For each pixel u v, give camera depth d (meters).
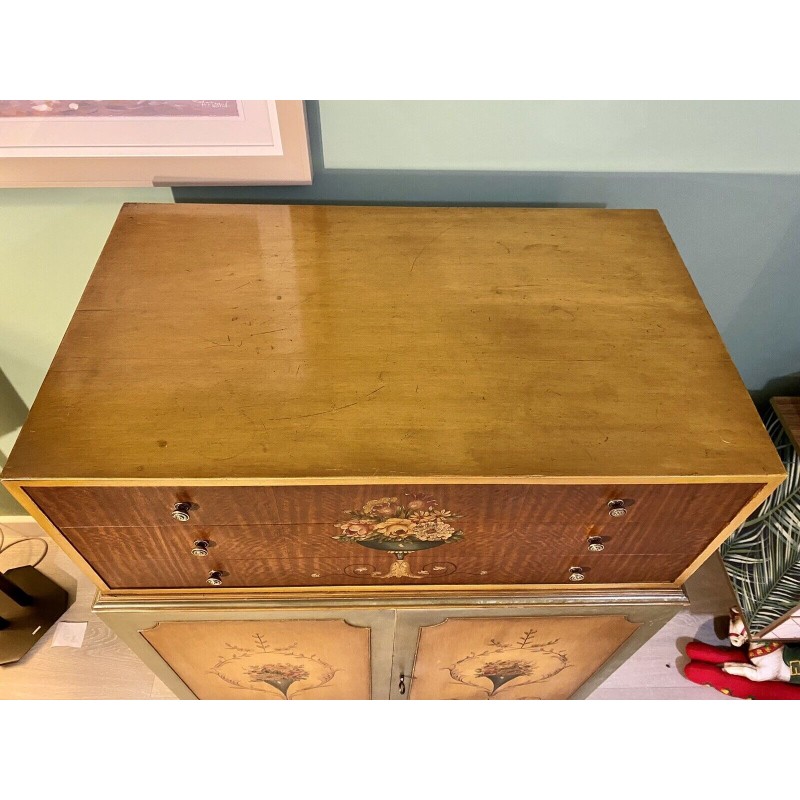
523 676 1.02
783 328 1.19
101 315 0.72
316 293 0.76
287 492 0.62
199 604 0.80
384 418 0.64
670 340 0.73
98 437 0.61
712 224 1.02
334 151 0.89
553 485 0.62
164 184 0.89
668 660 1.33
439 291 0.77
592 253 0.83
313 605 0.80
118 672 1.29
